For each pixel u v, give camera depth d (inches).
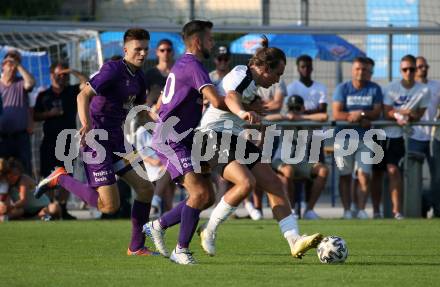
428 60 1914.4
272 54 932.6
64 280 772.6
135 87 1019.3
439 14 2193.7
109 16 2396.7
